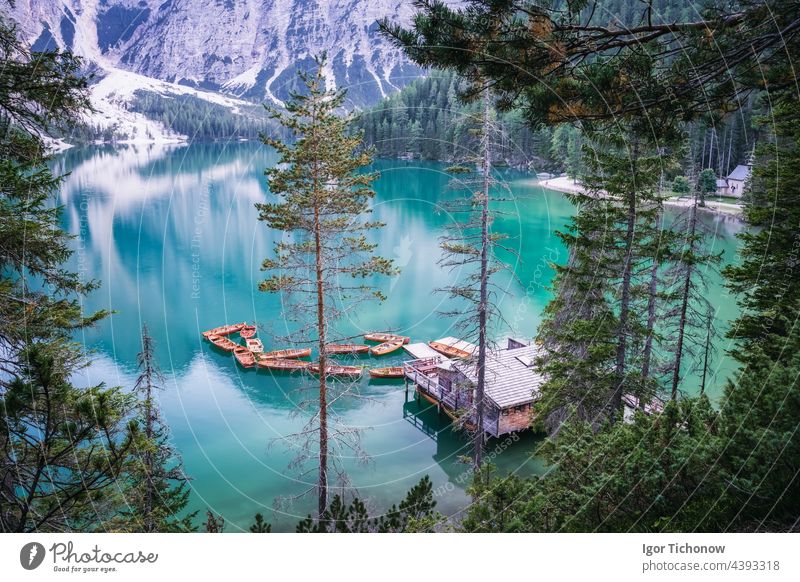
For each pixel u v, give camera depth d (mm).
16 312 8555
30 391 4367
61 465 5672
